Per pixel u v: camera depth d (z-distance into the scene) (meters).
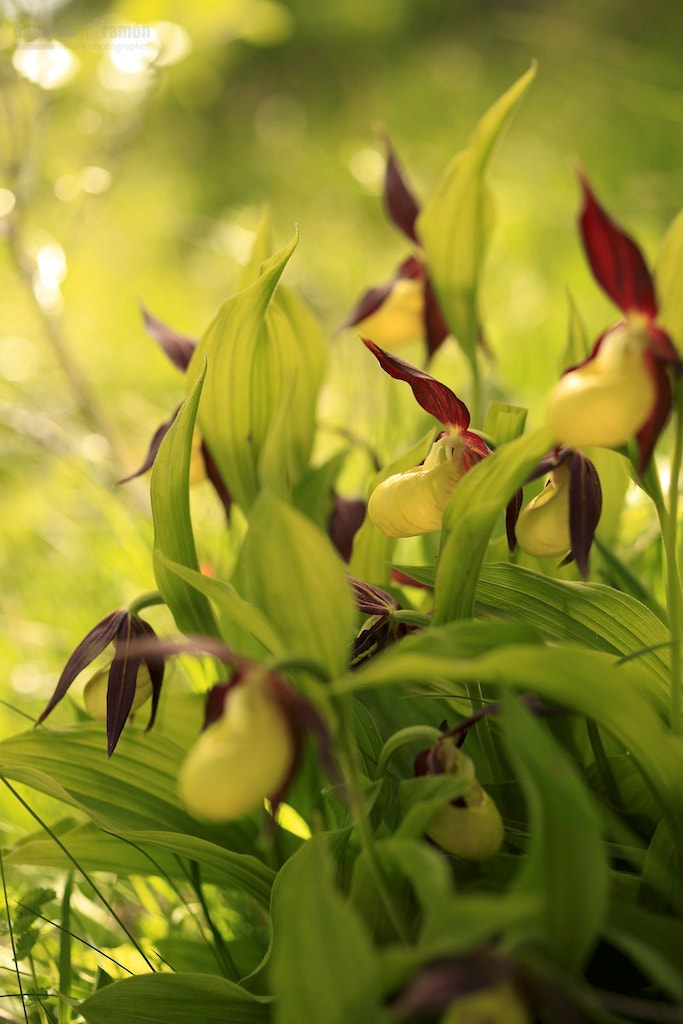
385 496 0.94
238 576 1.02
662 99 2.35
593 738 0.93
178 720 1.01
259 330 1.01
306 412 1.08
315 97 4.87
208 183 4.15
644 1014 0.85
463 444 0.94
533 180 2.98
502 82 3.98
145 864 0.99
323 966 0.82
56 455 1.51
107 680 0.94
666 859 0.89
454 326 1.10
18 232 1.49
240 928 1.01
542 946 0.83
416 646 0.85
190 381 1.01
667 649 0.93
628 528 1.14
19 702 1.19
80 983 0.98
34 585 1.46
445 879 0.82
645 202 2.47
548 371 1.89
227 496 1.04
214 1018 0.92
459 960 0.81
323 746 0.82
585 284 2.24
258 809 1.00
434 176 3.22
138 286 3.00
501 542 1.00
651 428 0.86
